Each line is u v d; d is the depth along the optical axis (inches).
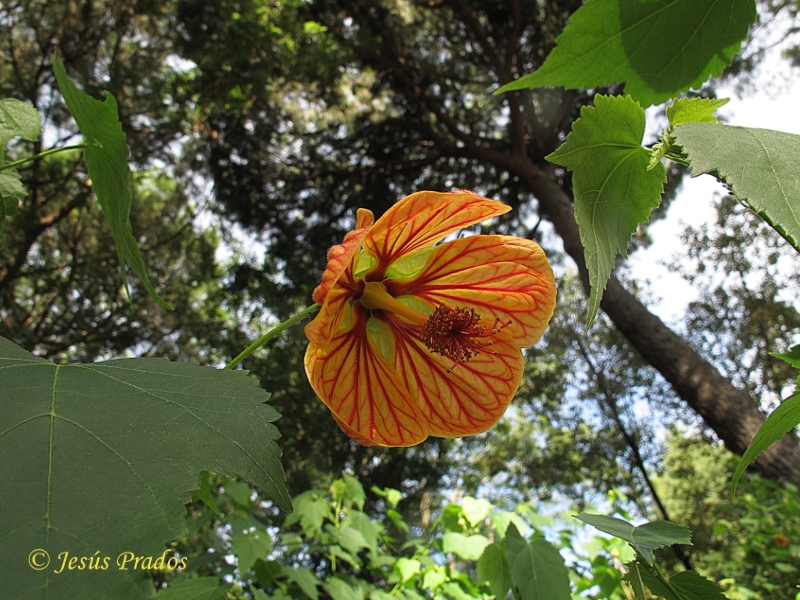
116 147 68.4
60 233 520.1
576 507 689.0
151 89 479.5
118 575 21.4
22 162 67.7
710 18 44.3
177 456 27.6
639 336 320.8
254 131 501.0
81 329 514.6
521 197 524.7
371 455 557.9
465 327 64.5
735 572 214.4
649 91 48.1
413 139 525.3
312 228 546.9
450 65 503.5
